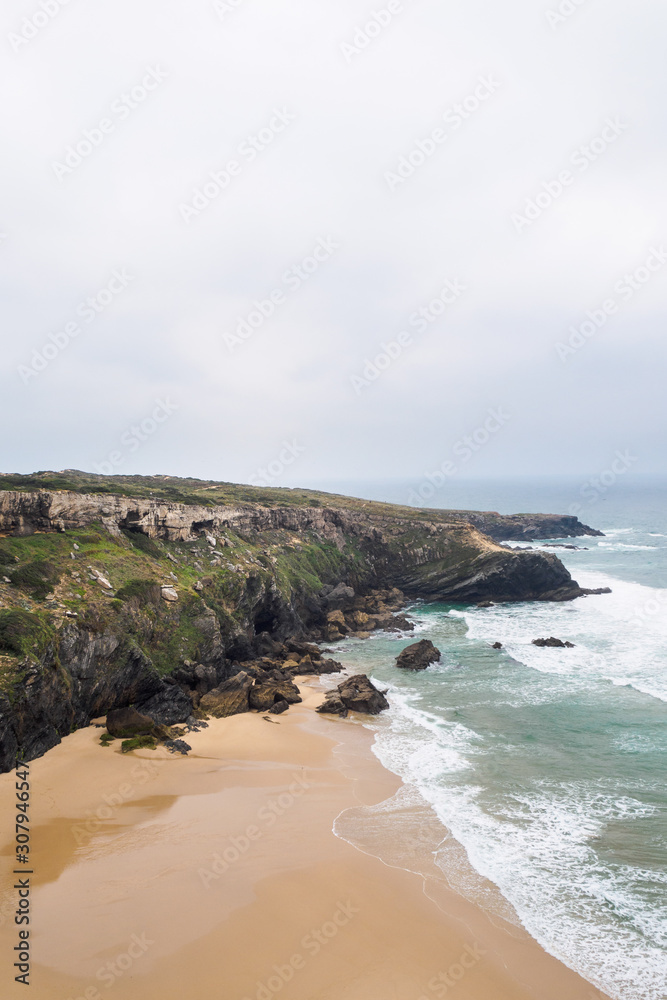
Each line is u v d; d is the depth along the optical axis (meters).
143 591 37.91
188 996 13.68
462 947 16.06
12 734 24.67
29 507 39.09
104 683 31.41
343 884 18.58
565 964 15.60
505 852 20.80
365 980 14.64
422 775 27.33
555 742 31.36
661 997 14.53
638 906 17.97
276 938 15.95
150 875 18.39
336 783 26.31
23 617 28.00
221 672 41.00
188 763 27.73
